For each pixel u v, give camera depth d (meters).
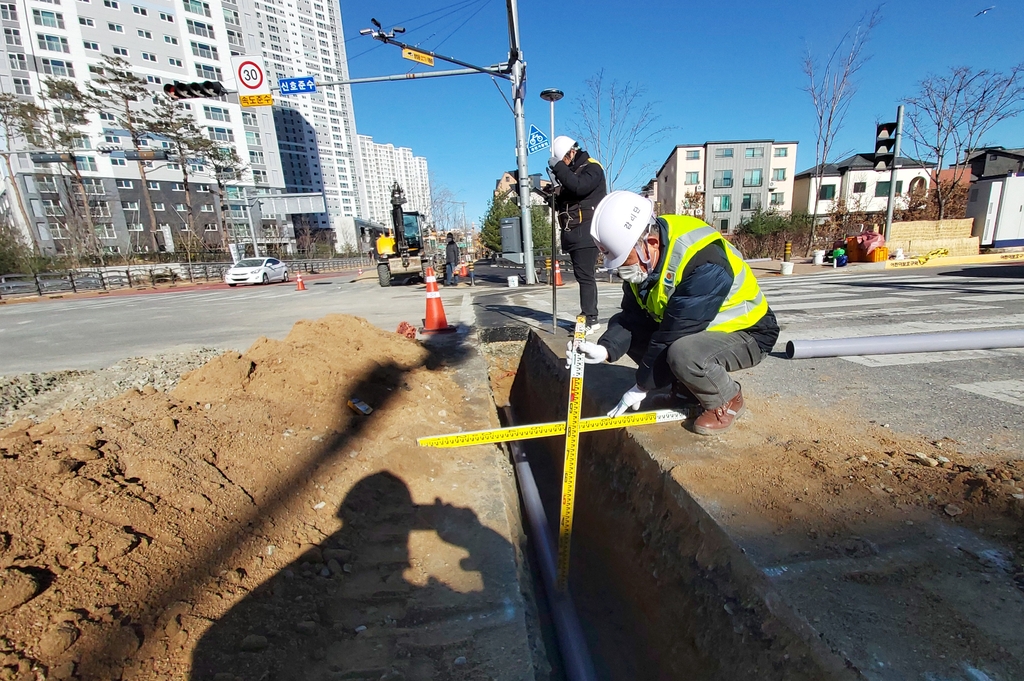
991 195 19.11
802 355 3.81
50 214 41.66
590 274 4.52
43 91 38.94
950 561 1.46
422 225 18.97
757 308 2.22
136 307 12.82
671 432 2.51
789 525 1.68
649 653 2.03
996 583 1.36
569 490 2.24
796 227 27.91
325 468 2.45
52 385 4.49
